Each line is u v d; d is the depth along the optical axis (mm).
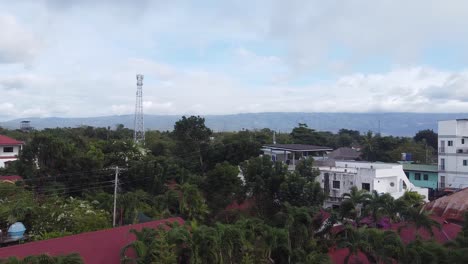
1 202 30359
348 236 24406
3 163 54906
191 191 33156
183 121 51875
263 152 50531
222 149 50344
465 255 19328
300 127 80812
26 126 106250
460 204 31953
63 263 15773
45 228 26484
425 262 20391
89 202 33500
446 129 56719
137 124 75688
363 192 29438
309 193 30328
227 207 35562
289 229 24453
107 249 19016
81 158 39125
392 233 22375
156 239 17797
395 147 74812
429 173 57938
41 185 36688
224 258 19531
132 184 40750
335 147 88875
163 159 45656
